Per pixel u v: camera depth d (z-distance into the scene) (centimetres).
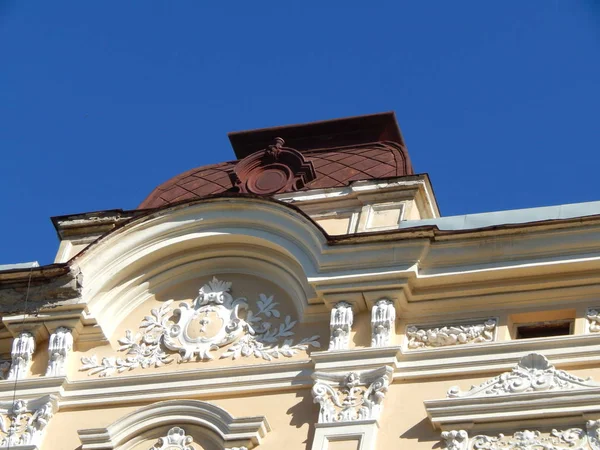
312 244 2736
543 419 2478
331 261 2708
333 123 3167
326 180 2970
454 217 2745
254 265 2816
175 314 2805
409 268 2670
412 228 2694
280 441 2586
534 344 2564
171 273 2848
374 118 3153
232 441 2588
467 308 2658
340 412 2562
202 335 2756
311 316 2719
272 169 2983
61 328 2798
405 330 2656
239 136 3238
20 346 2795
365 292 2675
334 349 2634
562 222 2645
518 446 2461
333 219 2836
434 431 2523
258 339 2725
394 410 2564
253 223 2800
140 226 2845
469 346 2594
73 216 2969
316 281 2694
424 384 2583
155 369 2741
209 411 2631
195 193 3061
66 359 2773
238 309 2778
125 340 2795
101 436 2648
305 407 2614
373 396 2567
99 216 2962
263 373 2667
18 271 2831
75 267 2816
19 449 2680
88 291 2806
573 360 2531
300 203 2877
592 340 2539
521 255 2653
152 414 2658
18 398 2739
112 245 2839
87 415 2717
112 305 2827
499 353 2575
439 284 2678
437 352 2600
